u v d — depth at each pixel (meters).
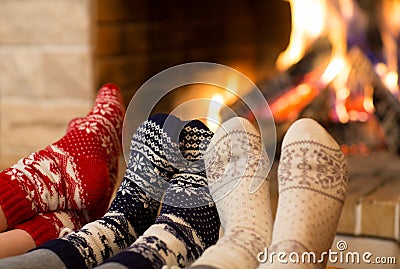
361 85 2.23
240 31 2.88
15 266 1.06
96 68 2.32
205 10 2.80
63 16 2.33
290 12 2.82
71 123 1.62
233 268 1.08
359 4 2.23
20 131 2.45
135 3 2.47
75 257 1.15
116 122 1.55
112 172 1.54
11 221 1.30
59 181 1.38
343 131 2.23
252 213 1.27
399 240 1.73
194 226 1.28
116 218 1.30
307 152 1.31
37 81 2.39
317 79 2.23
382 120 2.21
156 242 1.15
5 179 1.31
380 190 1.85
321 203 1.24
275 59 2.85
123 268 1.05
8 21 2.40
